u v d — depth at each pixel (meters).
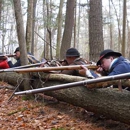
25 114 5.47
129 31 34.16
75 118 5.12
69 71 6.02
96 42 9.84
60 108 5.89
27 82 6.86
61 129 4.49
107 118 4.94
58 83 5.92
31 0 12.02
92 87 4.63
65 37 13.81
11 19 30.50
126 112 4.11
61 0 18.06
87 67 5.01
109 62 4.50
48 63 6.47
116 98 4.32
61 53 13.84
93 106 4.73
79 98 5.02
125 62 4.38
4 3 23.38
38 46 43.62
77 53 5.96
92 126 4.62
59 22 17.88
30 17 11.94
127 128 4.38
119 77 3.66
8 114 5.48
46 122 4.95
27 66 6.55
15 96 7.00
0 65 8.75
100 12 9.90
